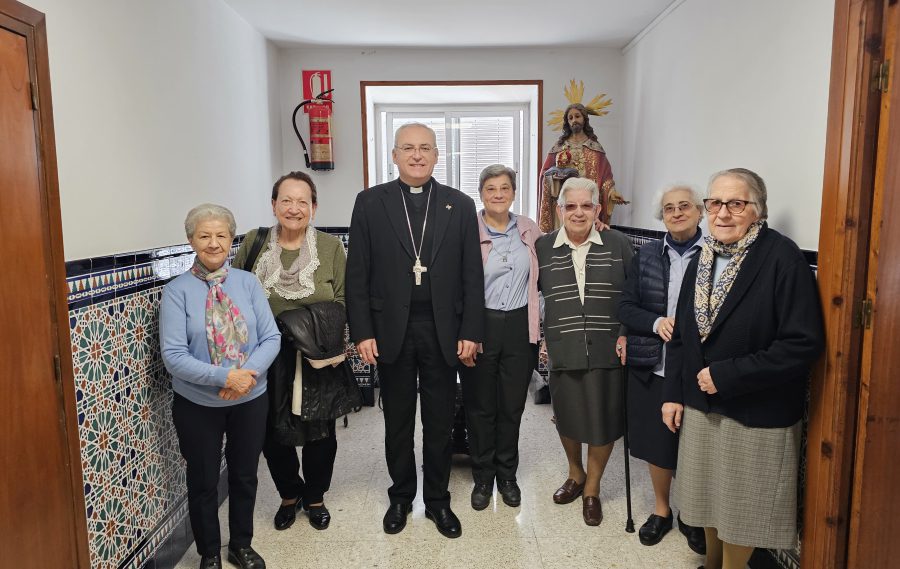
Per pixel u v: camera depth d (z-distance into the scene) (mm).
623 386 2326
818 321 1611
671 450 2086
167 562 2143
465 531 2311
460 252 2195
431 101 4664
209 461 1921
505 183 2326
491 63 4102
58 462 1477
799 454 1780
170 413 2188
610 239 2355
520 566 2086
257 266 2217
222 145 3010
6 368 1312
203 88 2766
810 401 1744
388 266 2125
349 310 2174
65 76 1722
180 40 2514
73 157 1755
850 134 1580
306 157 4074
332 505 2539
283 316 2076
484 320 2234
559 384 2369
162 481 2117
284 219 2178
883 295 1587
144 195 2182
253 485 2045
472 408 2451
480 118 4758
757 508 1670
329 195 4195
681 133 3031
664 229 3221
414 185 2184
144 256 2018
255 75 3562
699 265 1789
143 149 2178
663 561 2109
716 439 1734
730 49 2473
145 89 2197
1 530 1299
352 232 2174
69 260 1612
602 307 2293
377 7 3180
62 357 1486
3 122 1301
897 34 1505
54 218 1458
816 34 1876
